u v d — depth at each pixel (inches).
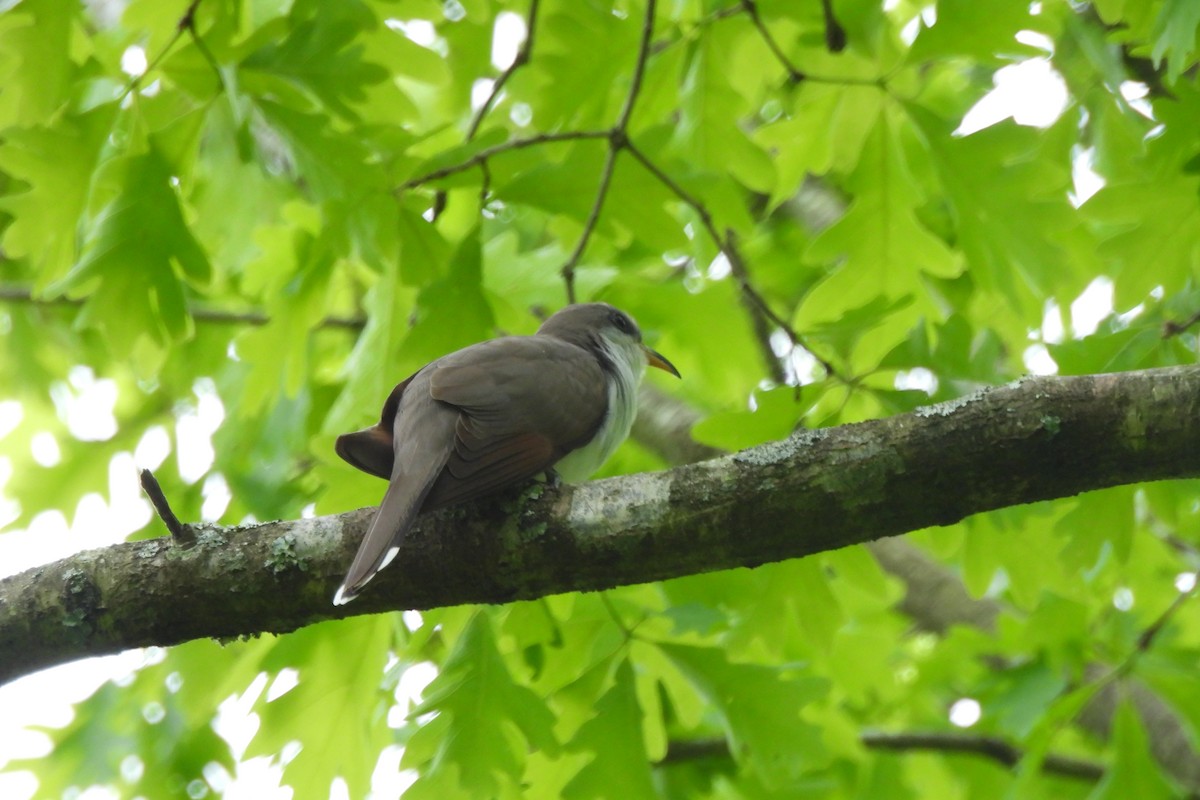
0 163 345.1
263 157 407.5
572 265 354.3
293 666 339.9
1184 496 353.7
